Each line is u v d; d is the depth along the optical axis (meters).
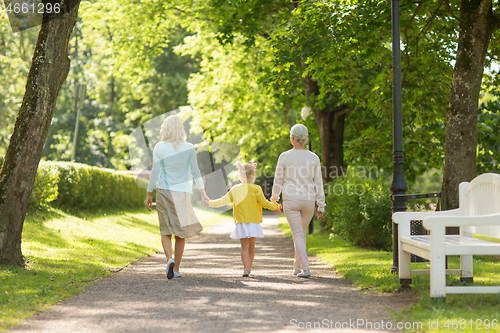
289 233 22.48
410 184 21.91
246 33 19.09
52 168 16.67
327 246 15.09
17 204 8.69
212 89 28.58
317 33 14.20
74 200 19.33
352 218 14.38
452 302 5.91
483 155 21.33
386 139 20.25
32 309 5.76
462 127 11.84
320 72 16.55
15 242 8.67
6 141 45.72
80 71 49.12
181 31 42.25
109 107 51.72
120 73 28.84
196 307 5.98
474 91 11.83
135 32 25.69
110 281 7.91
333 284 7.72
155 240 17.30
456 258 11.30
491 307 5.68
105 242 13.59
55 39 8.94
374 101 18.08
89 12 26.05
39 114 8.84
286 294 6.82
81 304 6.14
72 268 8.93
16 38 44.78
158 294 6.79
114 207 24.44
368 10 13.70
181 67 45.09
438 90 17.44
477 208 7.29
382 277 7.98
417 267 9.50
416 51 16.48
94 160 49.78
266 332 4.88
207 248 14.98
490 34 11.88
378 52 15.84
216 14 20.19
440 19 16.14
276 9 19.02
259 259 11.85
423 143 21.02
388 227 13.98
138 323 5.22
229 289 7.21
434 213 7.65
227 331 4.90
